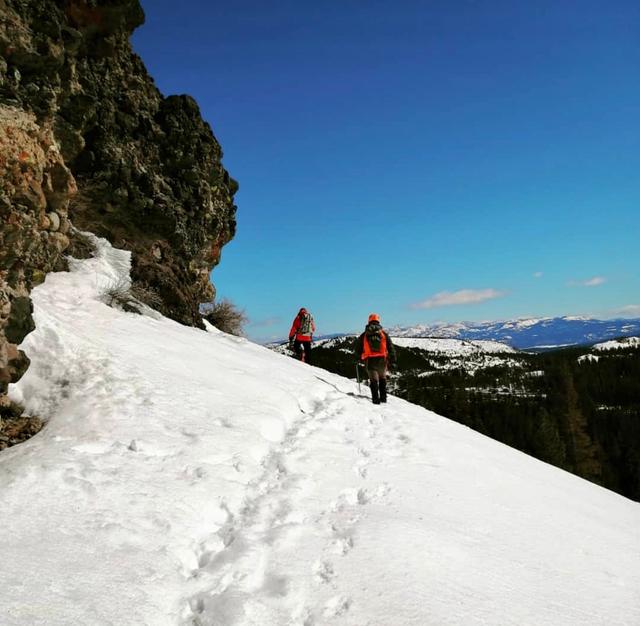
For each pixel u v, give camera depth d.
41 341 6.65
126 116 12.57
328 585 3.48
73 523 3.67
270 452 5.97
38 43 6.41
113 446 4.97
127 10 11.07
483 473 6.59
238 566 3.59
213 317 17.50
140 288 11.11
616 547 5.20
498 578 3.91
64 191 7.21
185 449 5.22
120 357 7.14
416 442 7.36
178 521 4.02
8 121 5.53
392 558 3.84
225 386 7.63
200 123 15.37
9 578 2.95
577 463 52.19
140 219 12.74
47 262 8.52
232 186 18.14
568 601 3.84
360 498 5.15
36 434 5.13
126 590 3.12
